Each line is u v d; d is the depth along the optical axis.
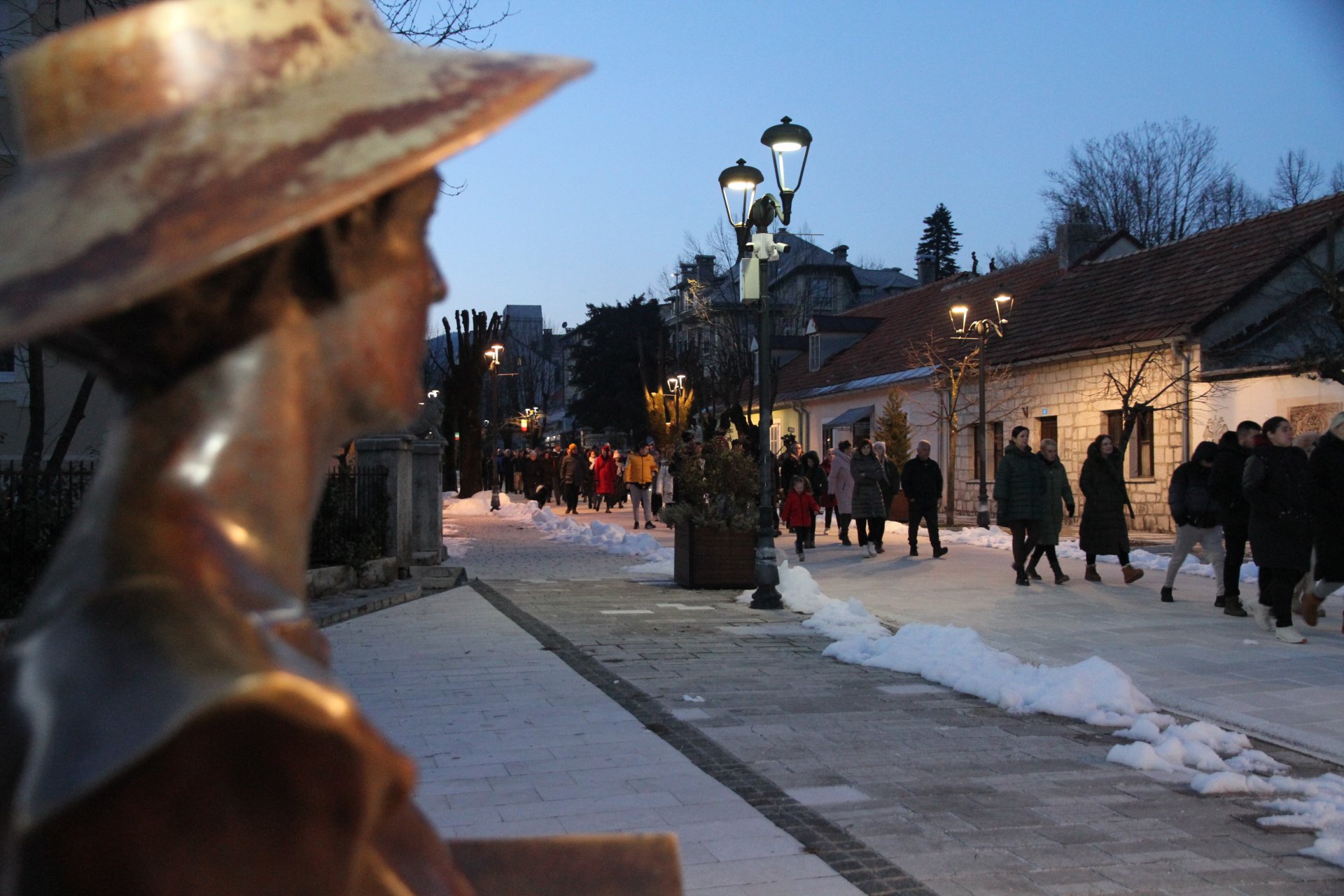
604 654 8.09
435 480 15.12
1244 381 21.78
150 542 0.56
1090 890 3.65
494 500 31.28
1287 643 8.81
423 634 9.05
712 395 41.50
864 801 4.60
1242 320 23.25
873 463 17.27
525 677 7.18
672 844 0.96
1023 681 6.69
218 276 0.58
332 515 11.48
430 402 18.39
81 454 13.42
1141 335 24.45
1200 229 49.19
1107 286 28.78
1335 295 20.56
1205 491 11.23
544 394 92.06
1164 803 4.65
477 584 13.16
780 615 10.34
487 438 56.66
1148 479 24.08
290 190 0.54
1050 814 4.46
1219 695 6.94
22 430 13.34
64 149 0.58
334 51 0.62
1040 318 30.02
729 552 12.51
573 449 31.14
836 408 37.97
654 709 6.26
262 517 0.59
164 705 0.48
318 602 10.56
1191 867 3.88
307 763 0.49
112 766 0.46
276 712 0.48
